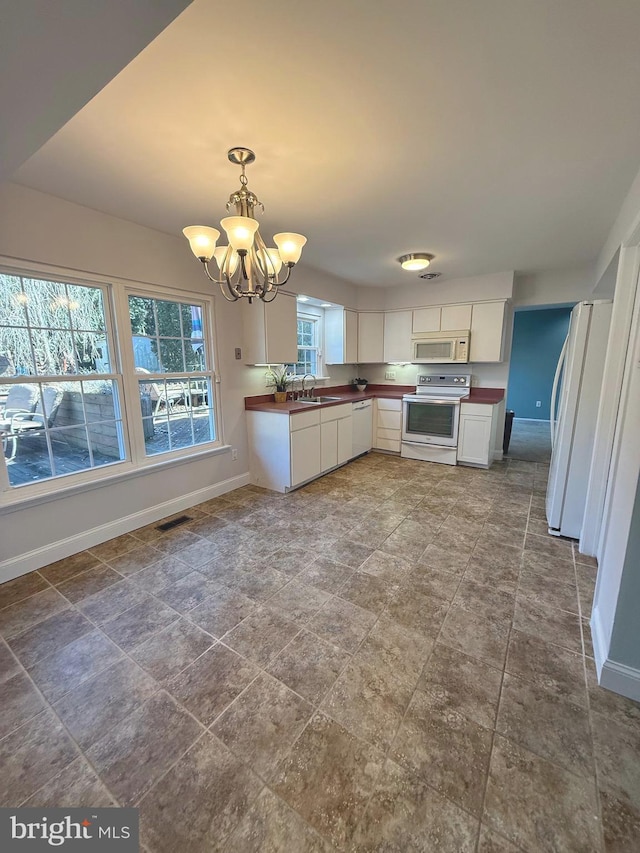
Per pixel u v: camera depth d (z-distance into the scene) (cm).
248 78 128
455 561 242
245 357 371
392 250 335
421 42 115
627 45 115
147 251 275
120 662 161
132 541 270
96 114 146
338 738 128
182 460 318
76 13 80
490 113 150
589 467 260
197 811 107
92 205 235
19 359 223
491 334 438
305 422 371
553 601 201
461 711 137
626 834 101
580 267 404
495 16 107
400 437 506
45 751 124
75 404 253
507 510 324
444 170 195
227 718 135
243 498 353
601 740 126
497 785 113
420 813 106
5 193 203
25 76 97
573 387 258
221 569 233
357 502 343
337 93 137
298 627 182
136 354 284
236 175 197
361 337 511
